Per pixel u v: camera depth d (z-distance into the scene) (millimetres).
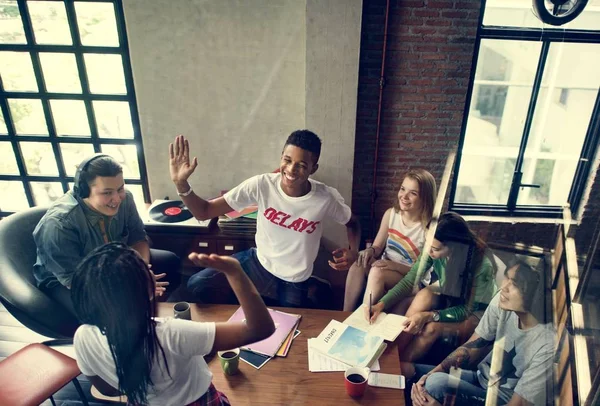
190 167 1975
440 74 2967
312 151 1998
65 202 2029
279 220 2180
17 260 2143
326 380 1589
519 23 2863
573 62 2844
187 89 3016
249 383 1567
